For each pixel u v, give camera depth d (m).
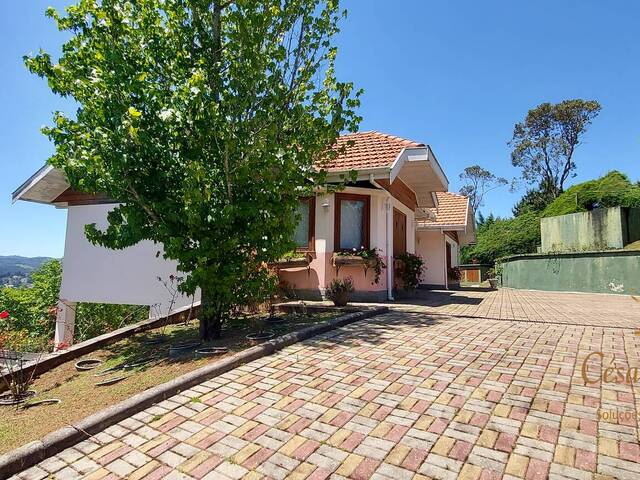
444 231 19.88
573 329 6.58
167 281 10.75
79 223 11.87
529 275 22.62
